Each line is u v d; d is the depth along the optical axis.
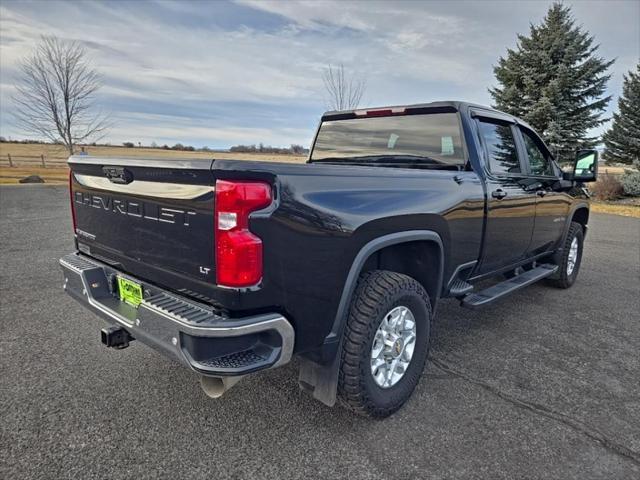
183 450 2.25
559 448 2.35
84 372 3.03
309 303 2.08
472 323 4.21
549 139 20.11
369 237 2.31
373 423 2.53
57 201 13.89
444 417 2.61
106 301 2.56
